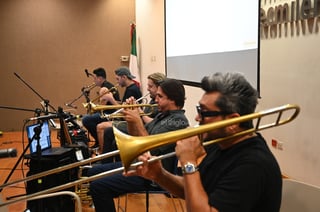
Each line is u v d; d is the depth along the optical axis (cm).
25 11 753
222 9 393
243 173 123
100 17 787
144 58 754
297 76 316
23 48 759
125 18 798
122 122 395
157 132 263
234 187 122
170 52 570
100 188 252
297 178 320
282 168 340
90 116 520
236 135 131
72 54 780
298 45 314
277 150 347
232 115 132
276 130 346
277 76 345
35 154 283
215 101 133
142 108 380
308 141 304
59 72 778
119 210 328
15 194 366
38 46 765
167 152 231
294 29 319
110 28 793
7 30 749
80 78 786
